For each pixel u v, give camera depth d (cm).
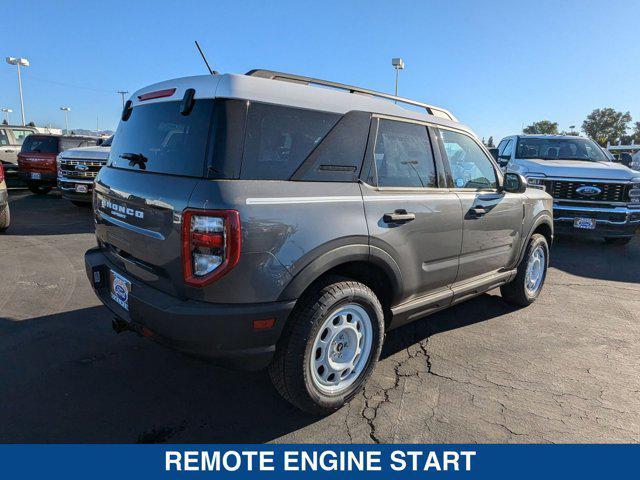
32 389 314
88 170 974
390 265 309
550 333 442
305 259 259
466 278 398
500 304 521
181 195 246
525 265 485
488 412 308
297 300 261
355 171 296
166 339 256
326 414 297
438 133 365
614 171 780
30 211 1072
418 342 414
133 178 288
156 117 288
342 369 295
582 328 456
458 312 493
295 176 265
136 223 279
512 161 916
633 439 284
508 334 437
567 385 345
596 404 321
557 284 610
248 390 325
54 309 454
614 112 7400
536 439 282
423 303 354
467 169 395
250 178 248
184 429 281
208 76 262
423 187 345
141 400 308
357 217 286
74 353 366
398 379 347
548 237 536
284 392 279
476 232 391
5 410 290
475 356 389
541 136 977
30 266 600
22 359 354
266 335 252
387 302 329
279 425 288
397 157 326
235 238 234
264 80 266
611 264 730
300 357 268
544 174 808
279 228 249
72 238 781
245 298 243
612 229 776
